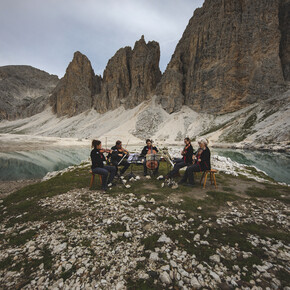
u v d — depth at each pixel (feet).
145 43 554.05
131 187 23.57
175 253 10.67
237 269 9.39
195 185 24.68
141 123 411.34
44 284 8.74
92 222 14.74
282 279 8.70
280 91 313.32
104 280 8.84
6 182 55.16
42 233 13.30
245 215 15.84
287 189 24.08
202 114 377.71
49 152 167.22
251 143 194.80
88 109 631.56
